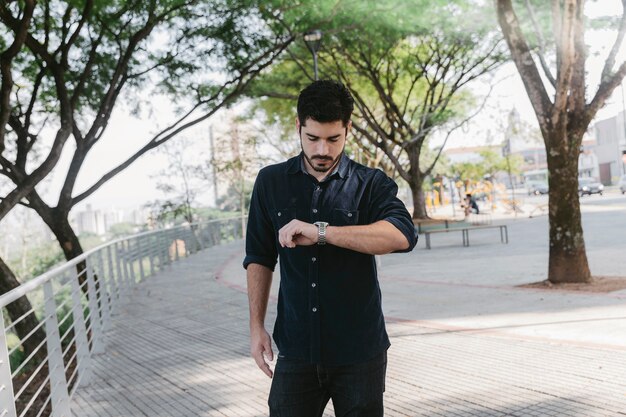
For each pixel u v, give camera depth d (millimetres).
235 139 29609
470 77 25328
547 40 16406
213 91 16094
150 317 9406
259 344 2352
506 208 37000
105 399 5289
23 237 32531
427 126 25484
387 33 17391
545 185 61438
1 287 10164
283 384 2311
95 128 12266
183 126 13078
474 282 10250
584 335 5945
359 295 2256
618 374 4660
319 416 2400
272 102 28031
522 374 4871
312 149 2105
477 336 6266
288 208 2303
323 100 2049
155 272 16797
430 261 14391
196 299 10812
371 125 24672
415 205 26484
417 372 5195
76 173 12266
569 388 4453
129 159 12484
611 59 8875
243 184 30922
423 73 25312
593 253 13289
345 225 2248
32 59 13266
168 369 6082
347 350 2238
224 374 5684
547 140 9250
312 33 15000
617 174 82125
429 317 7445
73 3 11484
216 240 27328
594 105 8961
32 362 9461
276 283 12062
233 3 13359
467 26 19734
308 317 2262
